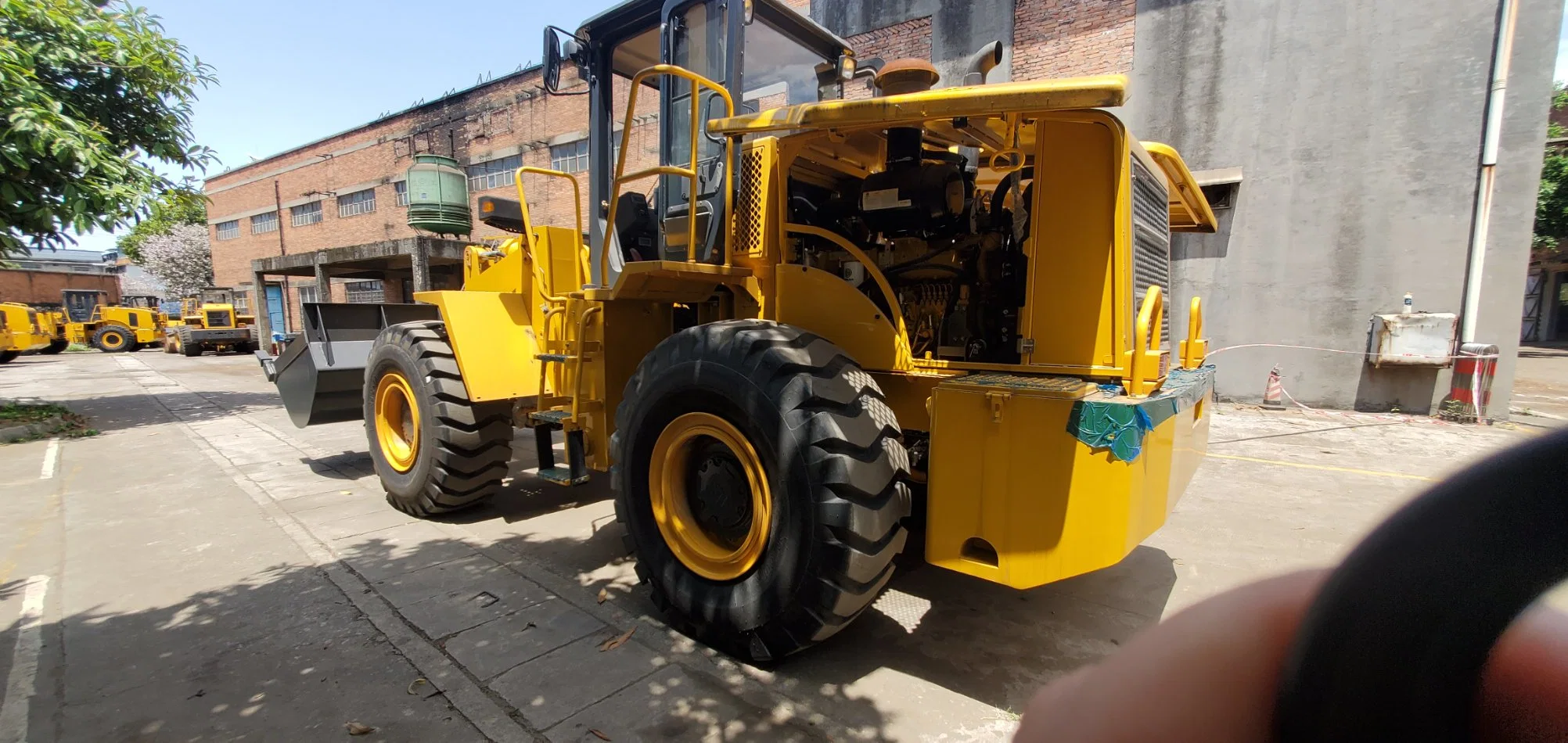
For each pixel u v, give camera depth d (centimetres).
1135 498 220
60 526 456
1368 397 845
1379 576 56
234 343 2381
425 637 302
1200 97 898
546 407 437
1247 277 898
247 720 243
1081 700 79
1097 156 254
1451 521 53
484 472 456
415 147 2044
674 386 288
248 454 687
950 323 321
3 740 232
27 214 732
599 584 359
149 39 861
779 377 260
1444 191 784
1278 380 884
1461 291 789
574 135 1678
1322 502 502
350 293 2425
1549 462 49
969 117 261
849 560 245
